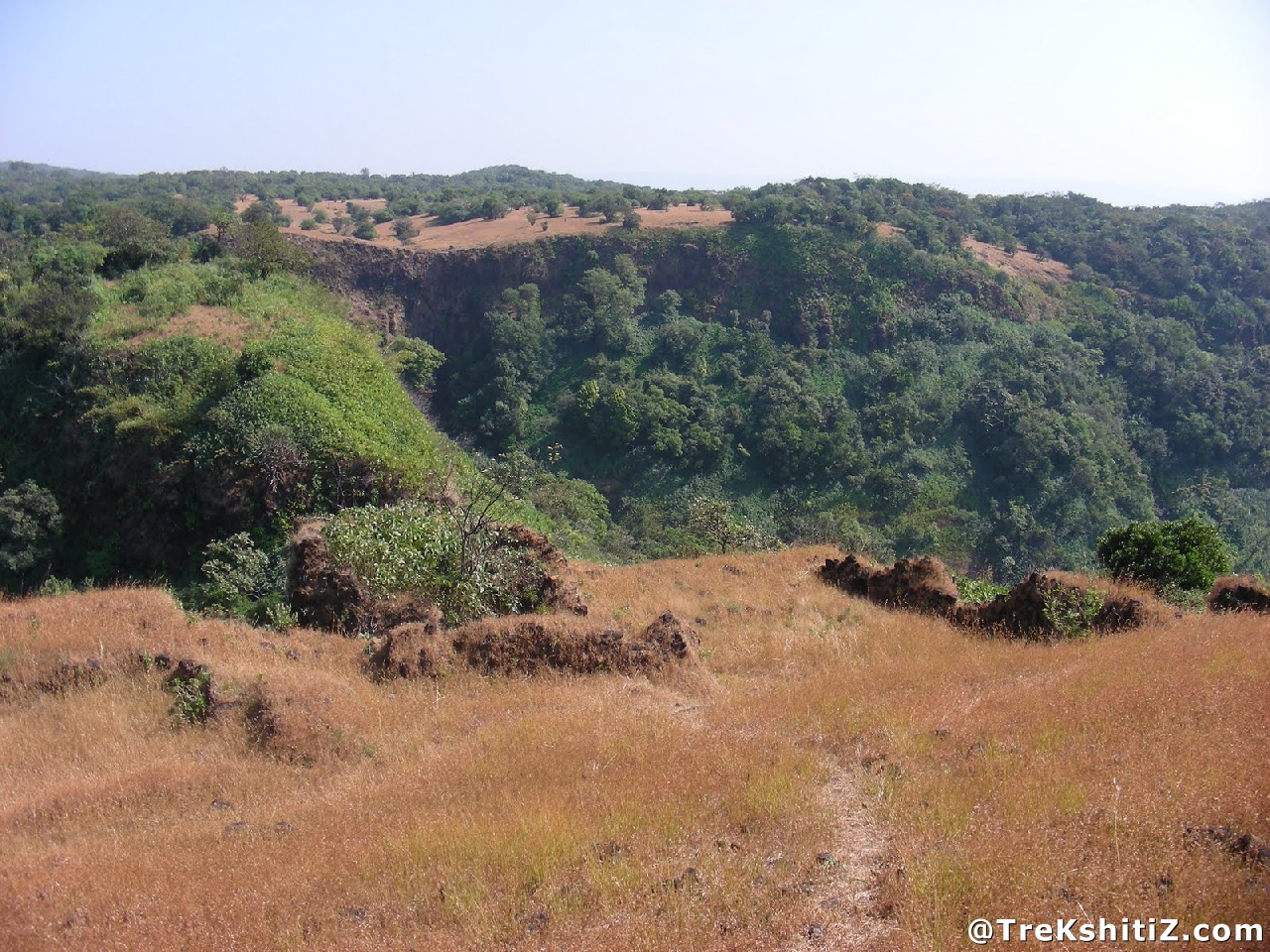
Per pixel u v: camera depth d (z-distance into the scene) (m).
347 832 7.42
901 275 56.56
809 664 12.41
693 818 6.91
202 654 11.64
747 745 8.32
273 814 8.19
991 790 6.69
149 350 28.03
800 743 8.36
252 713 10.20
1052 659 10.86
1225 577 15.04
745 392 50.03
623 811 7.09
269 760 9.48
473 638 12.17
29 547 24.30
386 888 6.37
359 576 14.37
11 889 6.79
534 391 51.91
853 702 9.49
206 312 31.48
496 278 58.50
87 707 10.78
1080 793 6.35
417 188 111.81
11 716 10.77
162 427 24.58
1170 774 6.44
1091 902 5.11
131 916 6.29
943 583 15.88
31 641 12.20
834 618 15.02
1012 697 8.92
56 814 8.48
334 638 13.27
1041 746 7.43
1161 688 8.38
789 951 5.14
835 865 6.12
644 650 11.98
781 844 6.45
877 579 16.55
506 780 8.12
